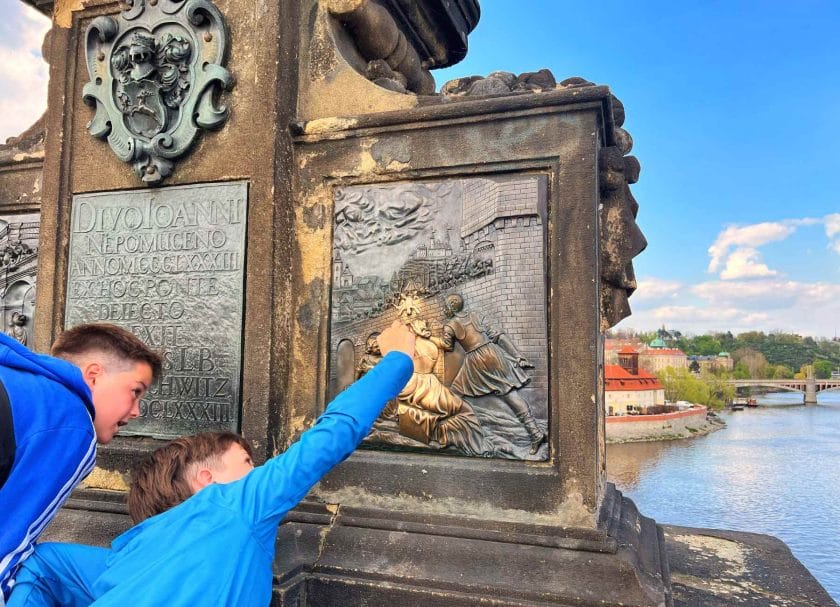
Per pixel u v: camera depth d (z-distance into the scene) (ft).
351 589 7.68
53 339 9.97
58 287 10.05
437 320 8.57
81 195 10.04
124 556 4.43
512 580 7.34
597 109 8.07
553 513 7.83
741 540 11.18
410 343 6.00
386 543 7.96
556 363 8.05
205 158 9.40
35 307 10.12
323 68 9.64
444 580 7.43
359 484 8.57
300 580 7.75
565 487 7.82
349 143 9.18
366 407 5.03
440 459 8.41
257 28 9.31
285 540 7.97
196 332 9.16
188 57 9.43
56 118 10.27
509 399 8.20
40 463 4.37
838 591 40.93
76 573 5.15
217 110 9.27
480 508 8.09
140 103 9.52
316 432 4.83
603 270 8.78
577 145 8.13
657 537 9.64
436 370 8.50
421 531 8.02
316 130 9.26
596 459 7.79
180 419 9.14
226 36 9.37
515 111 8.38
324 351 9.02
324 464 4.73
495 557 7.57
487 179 8.53
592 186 8.03
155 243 9.53
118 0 10.04
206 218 9.28
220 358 9.00
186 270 9.32
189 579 4.11
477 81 9.24
